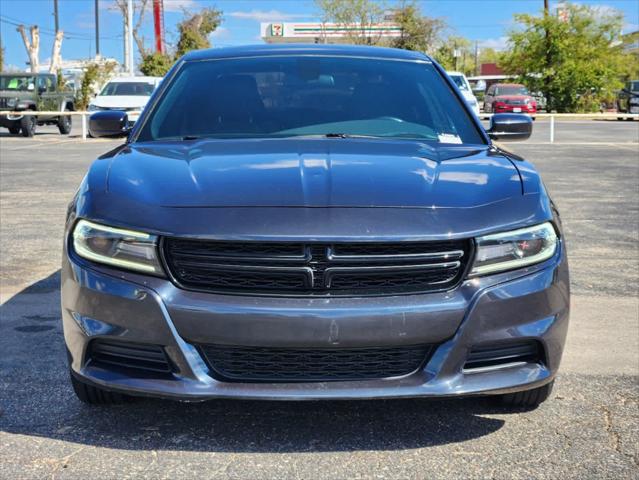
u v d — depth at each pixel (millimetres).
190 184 2979
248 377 2783
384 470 2803
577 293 5316
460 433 3113
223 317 2693
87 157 15328
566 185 10938
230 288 2740
